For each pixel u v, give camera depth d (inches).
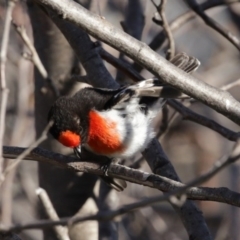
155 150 359.6
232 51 717.9
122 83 461.7
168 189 295.9
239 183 564.4
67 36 396.8
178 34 681.0
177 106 408.5
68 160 326.6
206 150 725.3
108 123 347.3
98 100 353.1
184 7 680.4
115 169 320.2
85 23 280.4
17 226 217.8
